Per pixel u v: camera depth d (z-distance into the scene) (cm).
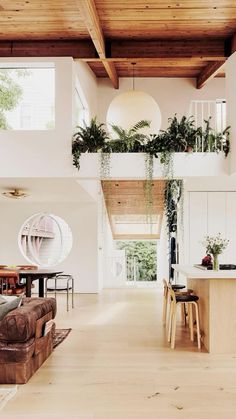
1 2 583
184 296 508
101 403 330
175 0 584
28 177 633
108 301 865
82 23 650
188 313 586
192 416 305
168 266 1067
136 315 707
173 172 630
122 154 630
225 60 735
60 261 1012
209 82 1025
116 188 978
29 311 396
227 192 887
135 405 326
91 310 757
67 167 630
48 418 303
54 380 383
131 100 784
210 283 482
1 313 394
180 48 729
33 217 1028
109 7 601
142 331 585
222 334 479
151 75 1016
